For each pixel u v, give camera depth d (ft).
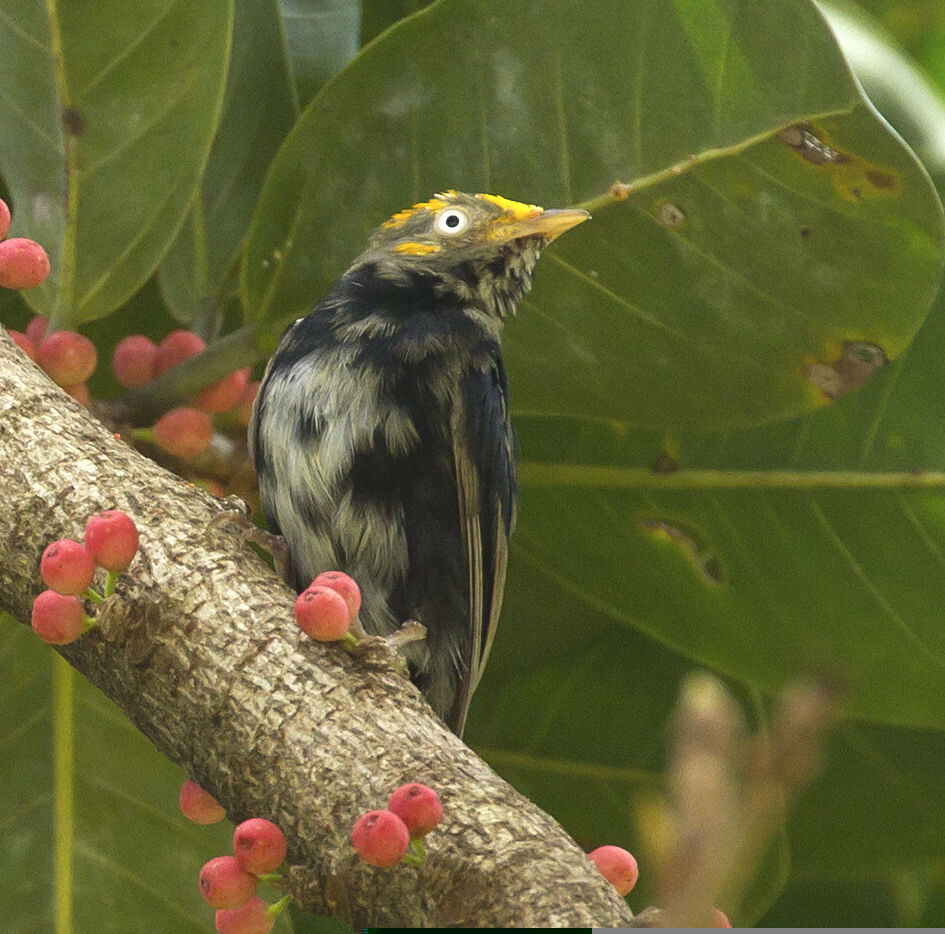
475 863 12.15
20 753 22.50
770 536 23.52
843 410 23.22
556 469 24.23
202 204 24.30
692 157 19.65
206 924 22.02
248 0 24.64
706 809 4.28
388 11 27.40
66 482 15.39
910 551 22.84
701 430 22.00
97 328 26.13
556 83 20.12
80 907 21.83
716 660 23.95
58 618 13.74
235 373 22.06
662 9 19.25
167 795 22.57
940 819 24.94
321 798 13.15
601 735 25.84
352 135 20.97
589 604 26.43
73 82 19.85
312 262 21.49
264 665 14.02
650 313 20.88
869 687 23.22
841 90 18.42
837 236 19.52
